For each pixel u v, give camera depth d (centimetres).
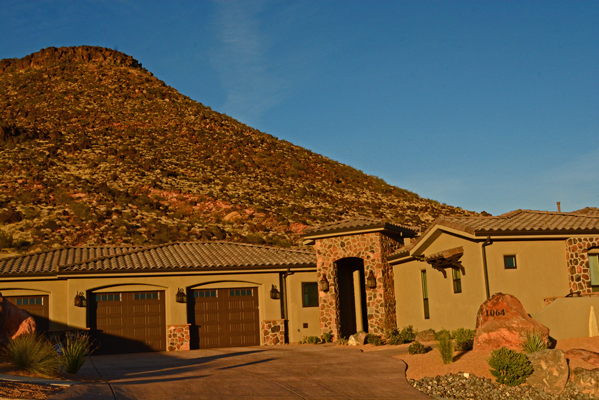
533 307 2016
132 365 1869
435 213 6762
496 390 1393
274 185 6919
